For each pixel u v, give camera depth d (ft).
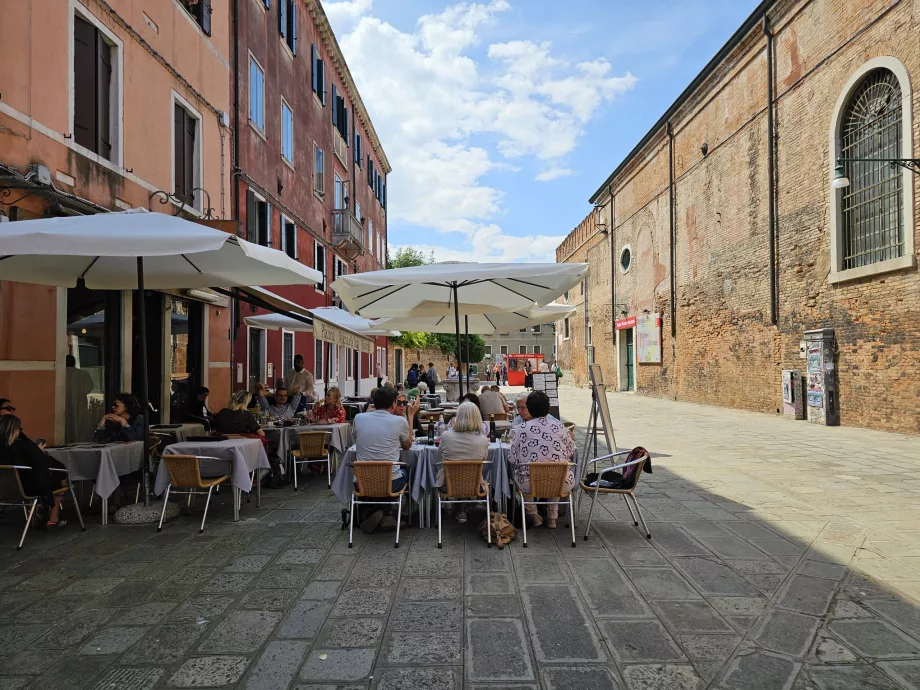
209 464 21.27
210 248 17.46
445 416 34.73
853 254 44.55
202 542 18.35
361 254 90.17
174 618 12.86
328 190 73.10
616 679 10.35
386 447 18.85
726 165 63.10
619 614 12.94
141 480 22.50
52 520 19.95
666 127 77.56
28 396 23.89
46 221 18.15
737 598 13.79
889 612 12.99
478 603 13.57
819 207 47.65
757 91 56.75
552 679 10.34
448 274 20.94
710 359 67.41
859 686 10.12
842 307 45.11
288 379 46.62
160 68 33.71
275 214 53.31
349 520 20.02
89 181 27.02
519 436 18.85
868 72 42.09
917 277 38.09
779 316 53.62
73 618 12.89
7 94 22.26
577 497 23.48
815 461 31.32
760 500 23.24
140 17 31.65
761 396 56.75
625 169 94.99
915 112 38.01
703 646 11.50
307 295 62.80
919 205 37.81
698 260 70.18
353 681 10.31
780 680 10.30
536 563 16.28
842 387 45.27
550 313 35.32
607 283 106.42
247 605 13.53
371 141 107.34
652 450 35.73
